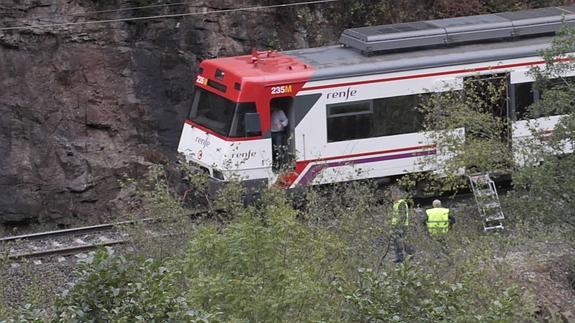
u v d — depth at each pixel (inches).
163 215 1907.0
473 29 2549.2
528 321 1674.5
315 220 1882.4
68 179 2719.0
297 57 2485.2
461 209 2282.2
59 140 2733.8
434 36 2516.0
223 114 2388.0
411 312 1291.8
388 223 1894.7
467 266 1596.9
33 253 2151.8
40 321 1095.0
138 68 2824.8
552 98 2071.9
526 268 2004.2
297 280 1330.0
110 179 2746.1
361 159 2443.4
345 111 2421.3
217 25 2891.2
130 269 1143.0
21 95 2719.0
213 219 1975.9
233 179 2023.9
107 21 2787.9
